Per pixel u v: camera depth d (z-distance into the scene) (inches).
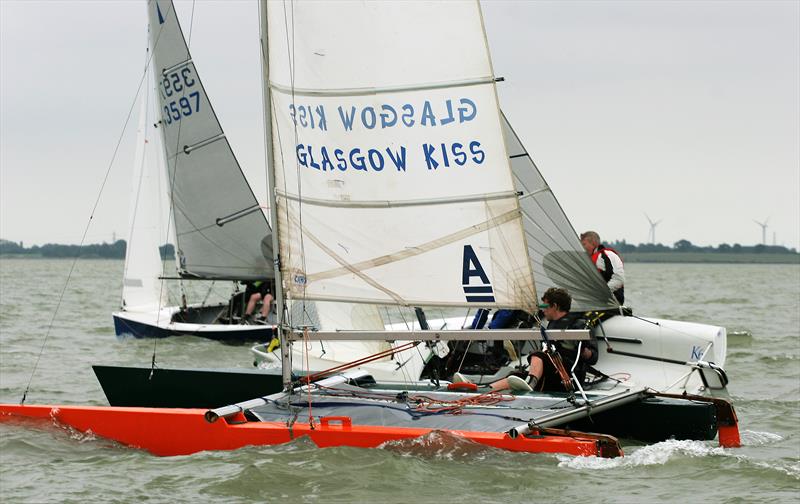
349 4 1259.2
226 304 3056.1
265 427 1218.6
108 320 3590.1
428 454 1161.4
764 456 1283.2
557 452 1146.0
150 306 2982.3
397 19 1251.8
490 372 1636.3
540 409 1258.0
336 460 1155.9
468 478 1106.7
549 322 1424.7
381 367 1654.8
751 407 1737.2
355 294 1282.0
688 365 1513.3
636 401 1320.1
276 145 1293.1
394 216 1266.0
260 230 2942.9
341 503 1045.8
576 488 1085.1
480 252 1250.6
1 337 2881.4
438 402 1300.4
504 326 1596.9
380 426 1210.0
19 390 1904.5
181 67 2972.4
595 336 1641.2
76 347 2645.2
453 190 1252.5
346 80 1264.8
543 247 1675.7
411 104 1255.5
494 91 1239.5
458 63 1242.6
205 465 1174.3
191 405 1540.4
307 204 1282.0
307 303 1403.8
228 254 2979.8
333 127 1270.9
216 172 2960.1
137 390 1555.1
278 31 1283.2
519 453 1151.0
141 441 1274.6
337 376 1483.8
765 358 2469.2
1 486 1119.6
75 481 1136.8
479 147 1243.8
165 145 3029.0
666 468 1165.1
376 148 1264.8
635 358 1619.1
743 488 1098.7
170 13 2987.2
